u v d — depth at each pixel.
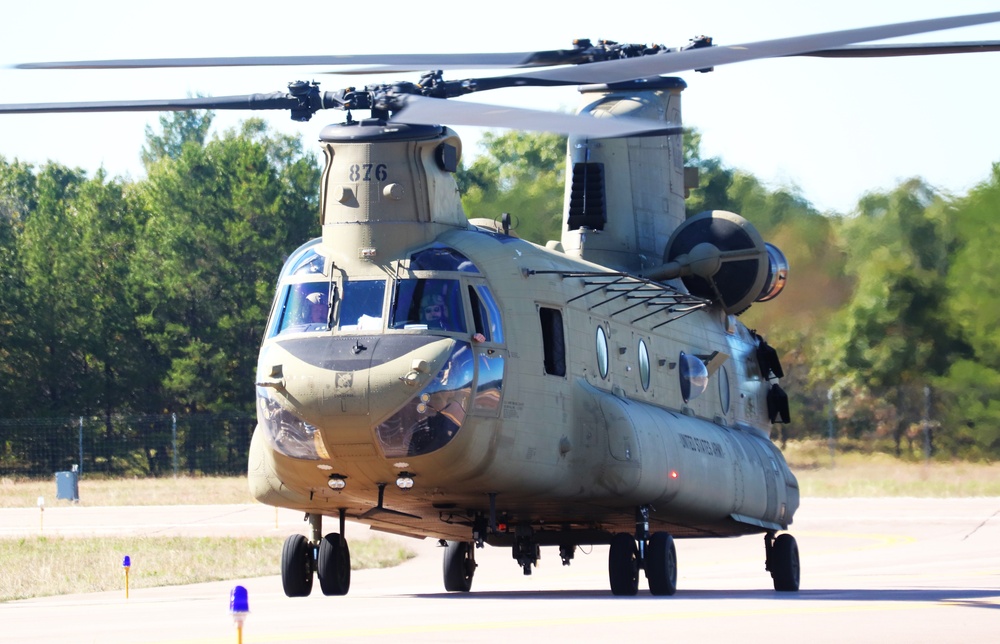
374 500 65.00
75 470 187.88
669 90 87.00
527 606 52.69
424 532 73.69
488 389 61.03
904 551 116.75
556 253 70.81
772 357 92.69
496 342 62.22
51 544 121.69
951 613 49.38
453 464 60.12
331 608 54.31
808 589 78.25
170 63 51.44
